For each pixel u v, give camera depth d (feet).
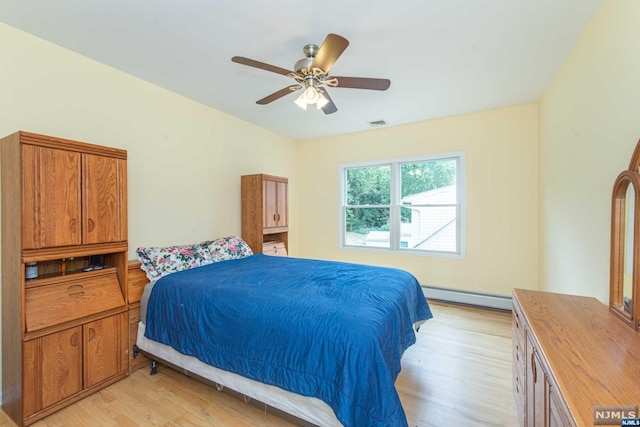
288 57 7.79
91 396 6.56
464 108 11.69
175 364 6.88
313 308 5.53
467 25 6.37
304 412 5.04
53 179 6.04
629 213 4.45
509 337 9.37
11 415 5.90
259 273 8.33
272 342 5.33
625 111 4.84
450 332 9.77
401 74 8.64
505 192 11.75
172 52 7.56
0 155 6.15
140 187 9.13
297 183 16.90
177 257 9.08
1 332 6.22
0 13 6.01
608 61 5.42
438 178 13.29
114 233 7.13
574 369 3.11
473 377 7.20
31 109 6.81
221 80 9.17
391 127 14.12
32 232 5.73
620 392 2.72
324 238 16.22
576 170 7.06
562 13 5.95
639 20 4.41
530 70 8.41
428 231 13.53
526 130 11.30
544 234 10.21
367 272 8.53
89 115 7.86
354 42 7.00
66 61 7.41
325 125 13.92
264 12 5.97
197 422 5.78
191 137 10.75
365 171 15.23
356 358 4.52
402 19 6.15
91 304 6.70
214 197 11.71
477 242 12.34
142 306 7.67
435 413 5.94
